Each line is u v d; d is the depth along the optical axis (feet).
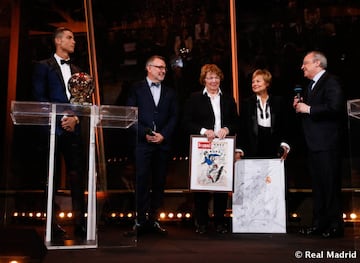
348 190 12.64
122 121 7.96
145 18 15.21
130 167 8.20
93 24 15.08
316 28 14.39
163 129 11.18
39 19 14.66
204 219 11.14
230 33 15.01
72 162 7.84
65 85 10.16
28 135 10.32
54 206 7.81
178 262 6.93
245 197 11.29
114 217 8.12
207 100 11.30
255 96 11.82
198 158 10.53
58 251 7.70
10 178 11.64
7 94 14.05
